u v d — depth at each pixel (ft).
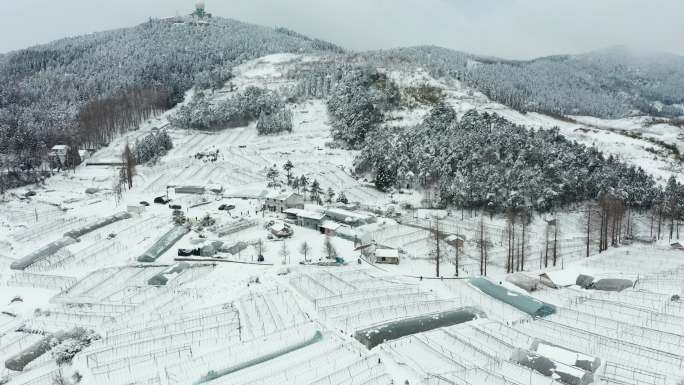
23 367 196.13
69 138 627.87
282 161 600.80
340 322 226.99
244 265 307.17
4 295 265.75
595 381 179.22
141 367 191.72
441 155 517.55
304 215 397.60
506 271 317.01
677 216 441.27
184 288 270.26
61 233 368.68
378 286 274.16
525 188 441.68
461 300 261.44
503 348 205.36
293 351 202.69
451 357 196.75
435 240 367.66
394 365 191.52
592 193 470.80
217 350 200.85
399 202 487.20
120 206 442.91
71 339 208.64
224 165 572.10
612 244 380.99
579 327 227.81
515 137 519.60
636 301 252.01
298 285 270.05
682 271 297.12
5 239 354.54
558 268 322.96
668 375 183.52
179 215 400.47
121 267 300.61
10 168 526.16
